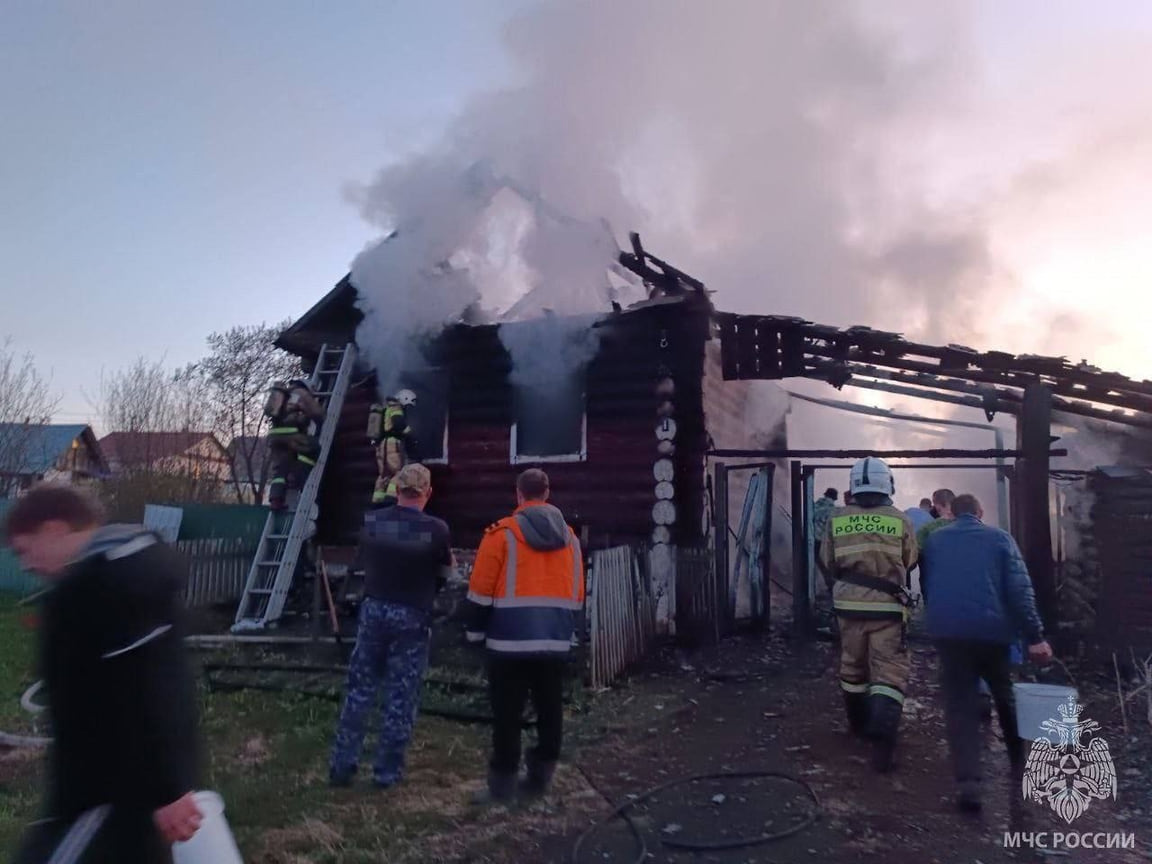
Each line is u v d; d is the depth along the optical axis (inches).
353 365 453.4
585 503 395.2
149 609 92.7
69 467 1267.2
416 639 201.6
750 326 389.4
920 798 193.5
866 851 166.7
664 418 387.2
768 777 207.5
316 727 241.3
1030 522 343.6
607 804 190.5
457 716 251.3
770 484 421.1
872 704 217.9
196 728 96.2
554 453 409.4
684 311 381.1
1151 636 315.0
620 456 392.5
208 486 906.1
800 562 391.5
